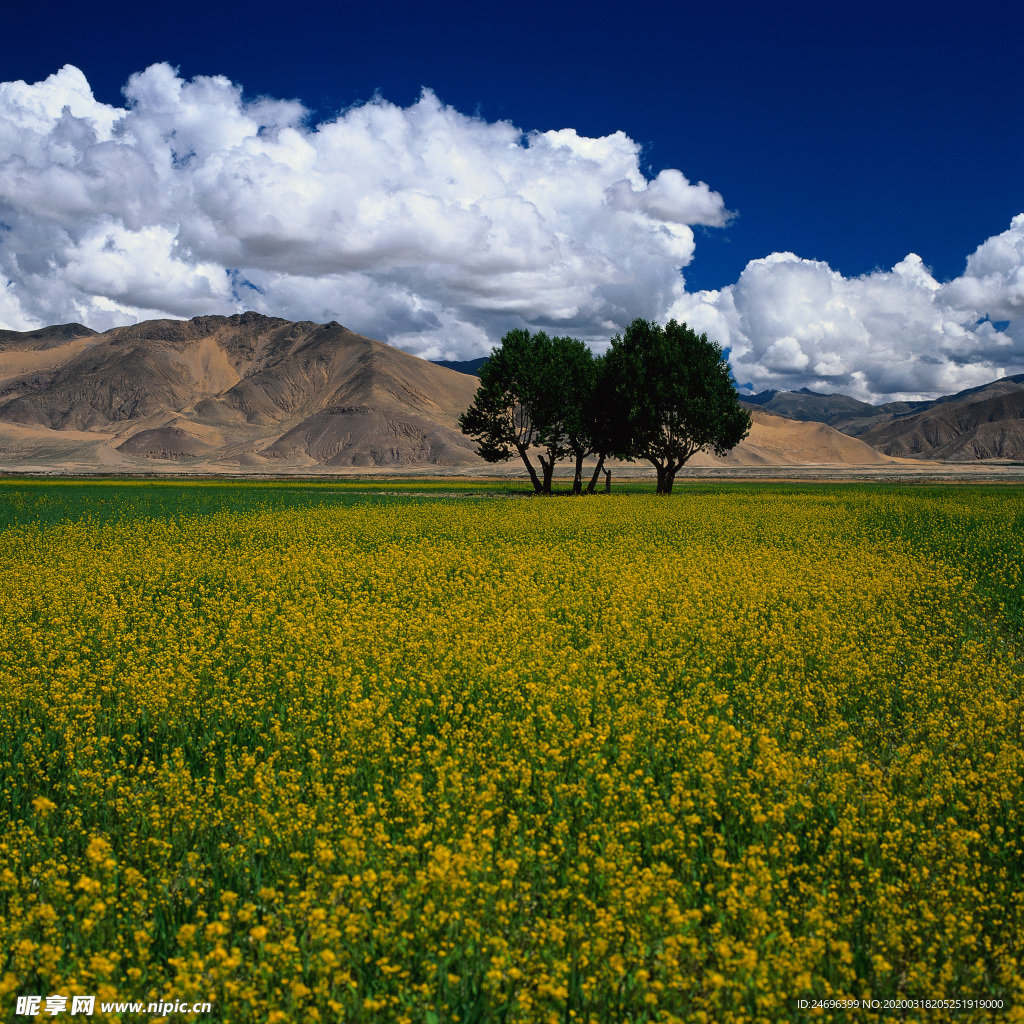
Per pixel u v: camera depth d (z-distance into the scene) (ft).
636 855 19.66
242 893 19.16
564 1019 14.66
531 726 27.73
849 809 21.61
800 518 104.47
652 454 197.06
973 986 15.88
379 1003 14.28
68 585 53.42
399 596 51.90
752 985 14.67
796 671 35.24
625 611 44.37
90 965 14.64
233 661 36.78
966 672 34.68
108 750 27.53
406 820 21.59
